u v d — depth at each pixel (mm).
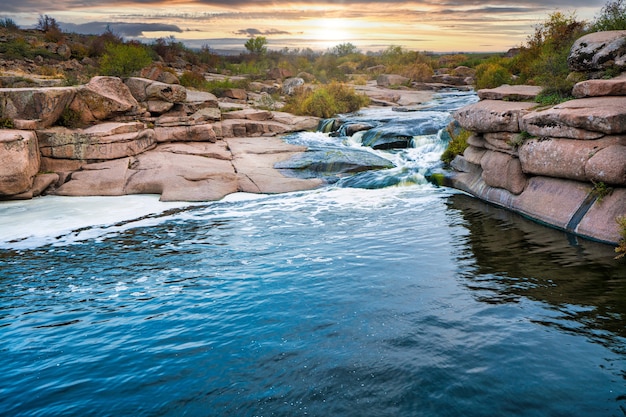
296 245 10594
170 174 15953
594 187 10688
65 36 52125
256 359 6125
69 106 17906
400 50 59719
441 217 12406
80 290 8500
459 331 6633
